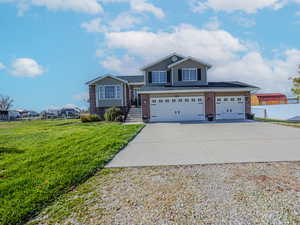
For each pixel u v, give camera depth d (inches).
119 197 121.9
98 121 703.7
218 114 645.9
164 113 639.8
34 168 173.2
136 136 354.0
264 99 1509.6
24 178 148.7
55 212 105.9
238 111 650.8
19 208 107.6
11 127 625.9
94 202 116.1
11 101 2085.4
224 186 134.0
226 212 102.2
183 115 639.1
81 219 99.3
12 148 262.1
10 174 159.3
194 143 282.4
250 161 189.6
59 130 476.1
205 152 229.1
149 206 110.3
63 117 1273.4
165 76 748.0
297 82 621.9
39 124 719.1
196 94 639.1
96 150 235.8
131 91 866.8
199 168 173.6
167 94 637.3
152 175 159.5
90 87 789.2
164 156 216.1
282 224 91.5
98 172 168.6
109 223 95.5
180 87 678.5
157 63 748.6
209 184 138.0
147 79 745.6
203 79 729.0
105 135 351.6
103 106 778.2
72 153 223.8
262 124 501.7
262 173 156.9
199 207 107.8
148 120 633.6
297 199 113.7
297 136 320.2
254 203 110.3
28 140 331.6
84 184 142.9
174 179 149.4
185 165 183.0
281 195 119.0
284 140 289.1
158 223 94.4
